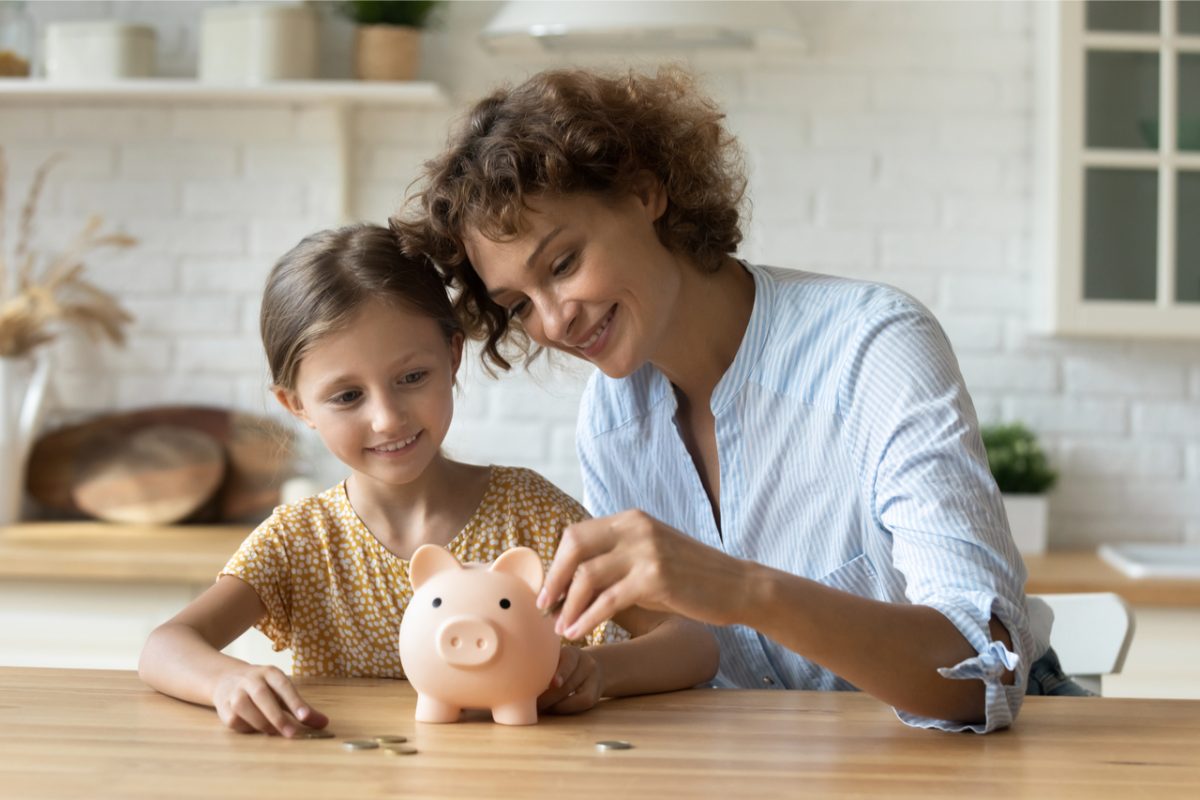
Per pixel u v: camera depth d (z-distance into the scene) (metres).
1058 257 2.87
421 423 1.38
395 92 2.92
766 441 1.44
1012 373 3.12
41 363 3.15
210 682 1.14
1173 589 2.58
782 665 1.52
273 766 0.98
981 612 1.12
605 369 1.37
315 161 3.18
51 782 0.93
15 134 3.20
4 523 3.04
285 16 2.95
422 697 1.13
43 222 3.21
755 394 1.43
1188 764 1.00
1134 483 3.12
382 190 3.15
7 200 3.21
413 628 1.12
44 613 2.66
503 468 1.53
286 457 3.10
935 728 1.11
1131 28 2.86
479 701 1.11
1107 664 1.74
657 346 1.44
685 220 1.41
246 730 1.09
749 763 1.00
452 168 1.33
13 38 3.04
